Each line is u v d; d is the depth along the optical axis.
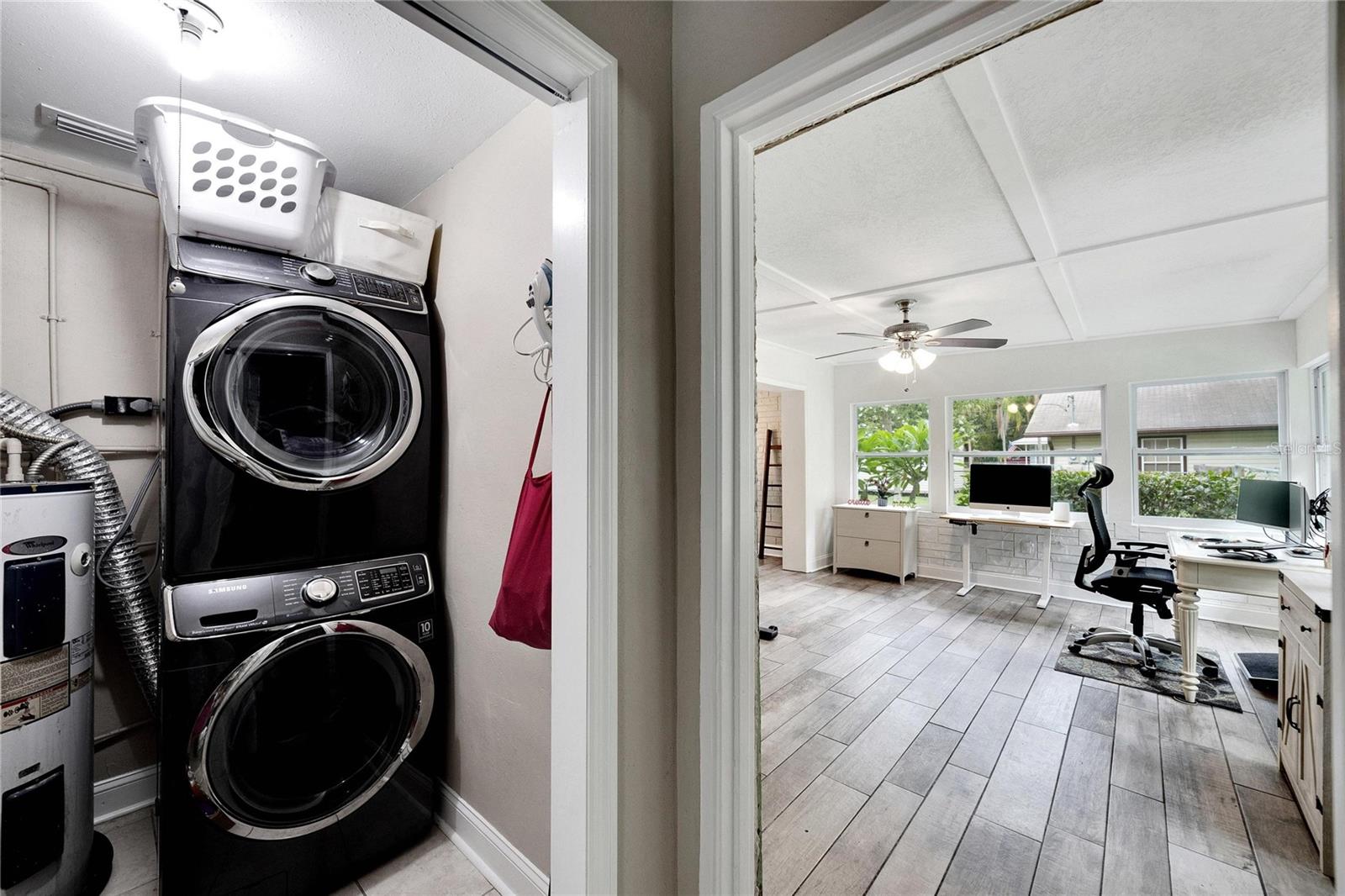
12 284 1.80
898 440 5.84
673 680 1.04
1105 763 2.19
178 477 1.42
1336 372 0.54
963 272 2.96
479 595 1.70
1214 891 1.54
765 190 2.10
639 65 1.01
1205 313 3.67
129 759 1.98
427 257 1.92
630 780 0.95
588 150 0.92
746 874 0.97
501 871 1.58
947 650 3.51
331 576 1.62
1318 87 1.50
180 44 1.34
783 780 2.10
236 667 1.41
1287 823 1.81
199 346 1.44
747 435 1.01
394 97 1.52
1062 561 4.76
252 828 1.43
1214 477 4.14
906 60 0.79
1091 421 4.76
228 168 1.46
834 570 5.69
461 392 1.81
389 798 1.68
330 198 1.71
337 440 1.68
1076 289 3.23
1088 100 1.57
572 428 0.94
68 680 1.51
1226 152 1.83
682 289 1.06
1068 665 3.23
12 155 1.80
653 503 1.01
